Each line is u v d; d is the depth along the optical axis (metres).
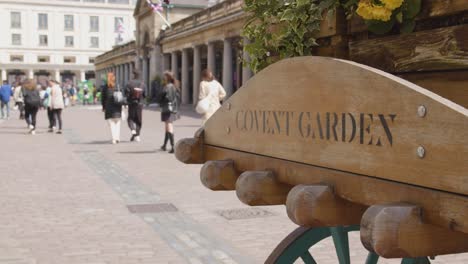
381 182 1.49
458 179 1.27
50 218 6.97
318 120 1.72
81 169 11.39
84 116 35.66
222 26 38.56
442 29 1.60
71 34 103.00
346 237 2.81
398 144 1.43
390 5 1.66
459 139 1.27
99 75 95.50
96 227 6.54
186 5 56.75
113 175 10.61
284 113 1.90
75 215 7.15
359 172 1.56
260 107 2.05
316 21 2.04
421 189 1.37
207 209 7.58
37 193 8.66
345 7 1.91
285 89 1.89
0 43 99.00
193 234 6.25
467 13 1.57
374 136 1.51
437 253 1.38
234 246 5.78
